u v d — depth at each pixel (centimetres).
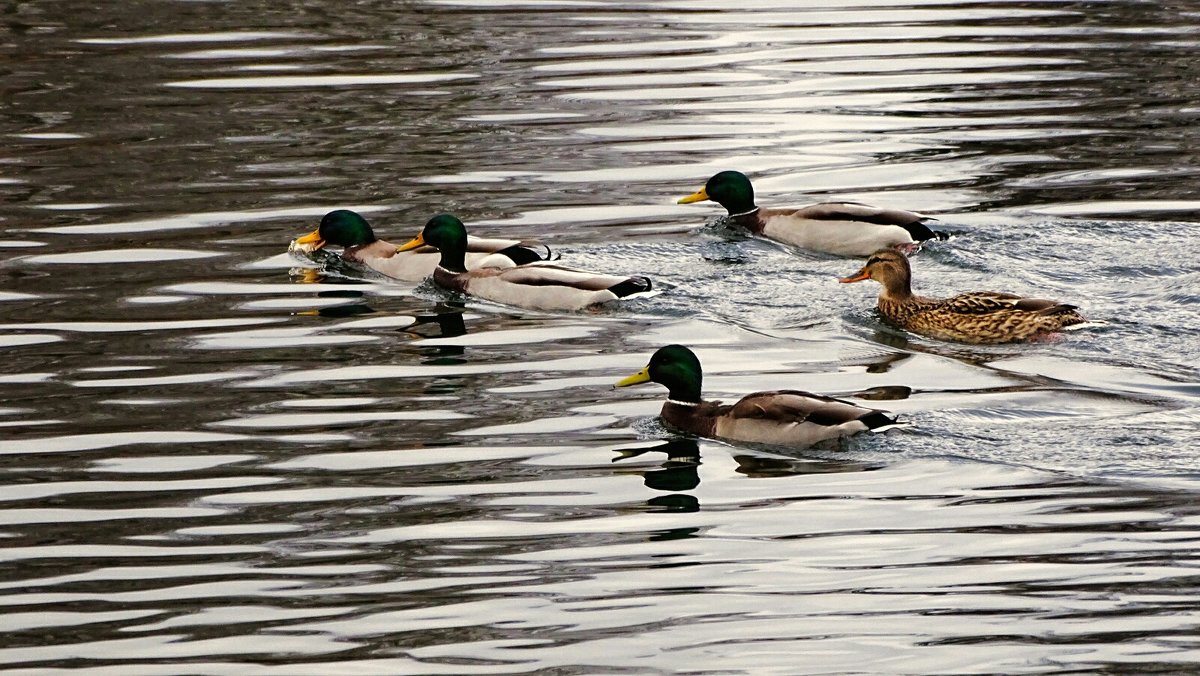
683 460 1462
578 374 1681
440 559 1274
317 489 1402
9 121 2659
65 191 2322
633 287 1909
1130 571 1225
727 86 2881
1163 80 2845
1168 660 1105
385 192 2334
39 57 3053
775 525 1321
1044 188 2297
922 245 2059
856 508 1348
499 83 2911
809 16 3431
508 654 1131
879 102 2766
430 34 3275
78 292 1934
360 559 1277
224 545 1302
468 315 1895
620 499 1378
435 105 2773
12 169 2419
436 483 1414
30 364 1700
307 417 1563
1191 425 1498
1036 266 1986
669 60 3061
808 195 2297
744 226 2180
